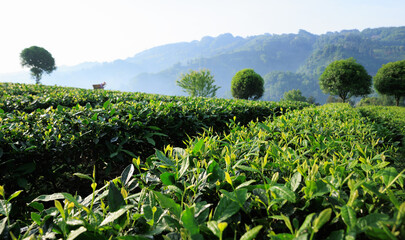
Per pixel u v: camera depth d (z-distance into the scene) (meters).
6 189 2.29
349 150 1.84
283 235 0.73
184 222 0.78
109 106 3.95
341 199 0.89
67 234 0.87
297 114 3.50
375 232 0.64
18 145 2.37
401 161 2.24
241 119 6.44
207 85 26.86
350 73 28.91
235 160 1.52
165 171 1.27
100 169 3.35
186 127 4.32
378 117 6.25
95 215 0.98
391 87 28.92
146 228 0.91
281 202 0.95
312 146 1.74
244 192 0.93
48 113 3.40
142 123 3.41
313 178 0.98
